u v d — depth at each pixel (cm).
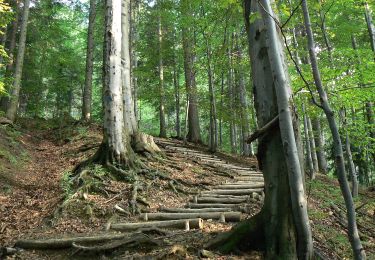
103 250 574
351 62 1035
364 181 1853
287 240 492
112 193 860
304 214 474
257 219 552
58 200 805
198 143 1964
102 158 981
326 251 687
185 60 1880
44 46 2175
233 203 895
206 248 560
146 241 588
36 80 2234
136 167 1004
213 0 1468
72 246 598
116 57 1020
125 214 775
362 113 1191
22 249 599
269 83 533
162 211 815
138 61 2511
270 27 495
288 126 479
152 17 2075
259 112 546
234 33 1894
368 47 1773
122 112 1025
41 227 700
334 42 1545
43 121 1970
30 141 1539
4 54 1002
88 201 797
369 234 897
